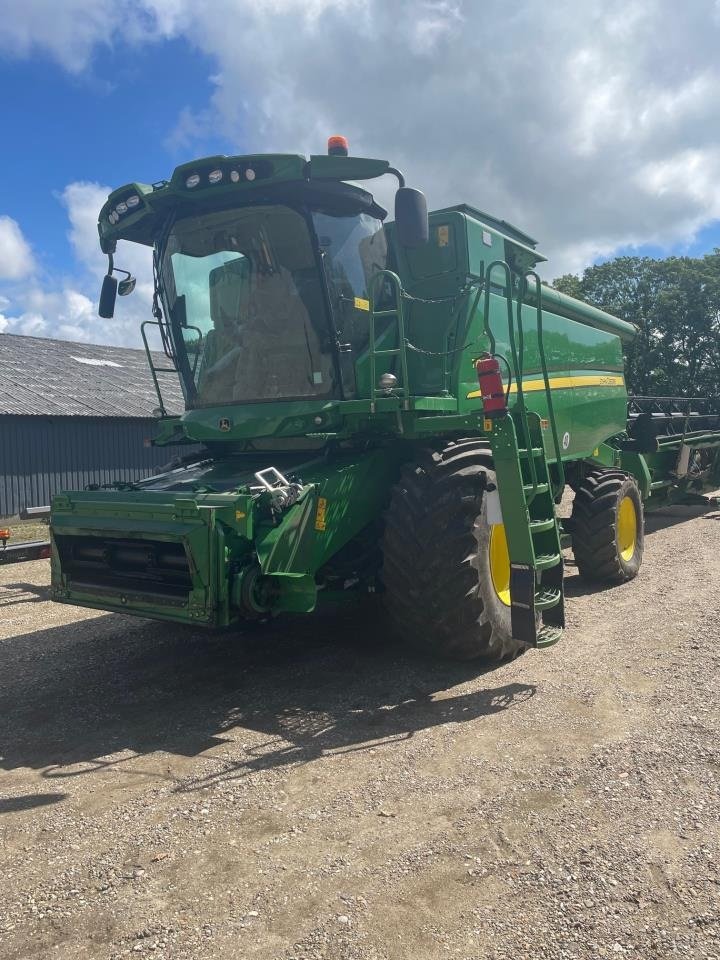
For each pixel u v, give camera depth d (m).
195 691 4.90
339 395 5.23
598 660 5.15
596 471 7.79
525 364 6.71
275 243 5.18
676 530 10.98
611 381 8.56
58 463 17.56
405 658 5.38
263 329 5.39
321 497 4.72
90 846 3.05
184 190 5.01
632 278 38.84
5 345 22.23
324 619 6.54
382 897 2.64
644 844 2.91
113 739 4.18
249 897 2.67
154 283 5.88
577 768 3.56
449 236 5.79
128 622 6.77
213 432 5.55
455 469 5.02
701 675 4.71
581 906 2.56
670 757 3.64
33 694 4.97
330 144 5.25
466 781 3.49
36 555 10.73
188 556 4.24
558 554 5.16
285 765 3.75
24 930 2.54
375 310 5.56
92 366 22.12
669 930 2.43
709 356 37.12
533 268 7.05
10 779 3.72
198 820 3.23
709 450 12.80
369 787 3.47
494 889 2.67
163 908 2.63
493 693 4.62
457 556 4.79
